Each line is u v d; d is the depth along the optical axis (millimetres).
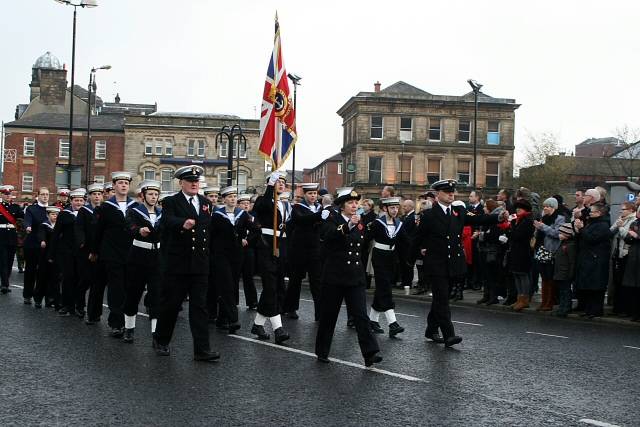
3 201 18281
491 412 7004
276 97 13602
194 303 9508
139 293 11000
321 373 8727
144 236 10945
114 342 10852
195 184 9766
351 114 69625
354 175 67875
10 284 20281
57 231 14445
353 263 9328
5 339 10945
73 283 14055
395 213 12211
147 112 94250
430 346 10930
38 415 6707
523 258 15812
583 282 14305
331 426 6426
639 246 13914
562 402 7480
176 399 7324
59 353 9844
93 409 6922
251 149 73000
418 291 19406
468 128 67375
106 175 74062
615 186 17344
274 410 6938
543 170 66875
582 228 14555
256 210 14086
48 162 74062
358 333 9180
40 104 82438
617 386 8289
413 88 70125
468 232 20234
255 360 9531
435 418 6746
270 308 11141
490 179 67375
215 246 12000
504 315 15234
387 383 8211
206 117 73312
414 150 67000
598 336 12211
